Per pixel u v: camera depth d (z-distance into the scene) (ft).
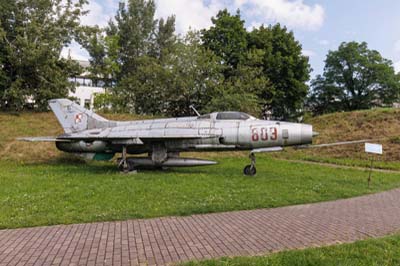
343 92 175.11
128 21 173.88
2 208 23.99
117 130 51.11
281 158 75.77
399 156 67.41
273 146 45.21
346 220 22.17
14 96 80.23
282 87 125.29
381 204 27.86
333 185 36.68
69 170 48.47
